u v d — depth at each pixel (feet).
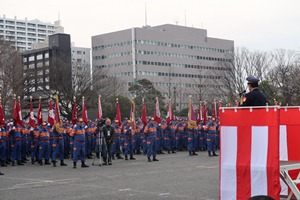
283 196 35.63
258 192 27.99
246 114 28.60
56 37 301.43
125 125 94.07
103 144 76.54
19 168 73.31
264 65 197.88
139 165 72.95
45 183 52.21
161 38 357.20
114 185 49.03
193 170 62.85
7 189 47.96
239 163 28.71
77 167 72.79
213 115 109.91
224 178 29.25
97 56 363.97
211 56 382.22
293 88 167.53
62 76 185.37
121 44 350.64
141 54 345.10
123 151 93.56
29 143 87.76
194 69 369.71
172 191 44.04
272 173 27.45
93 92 187.01
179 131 111.24
